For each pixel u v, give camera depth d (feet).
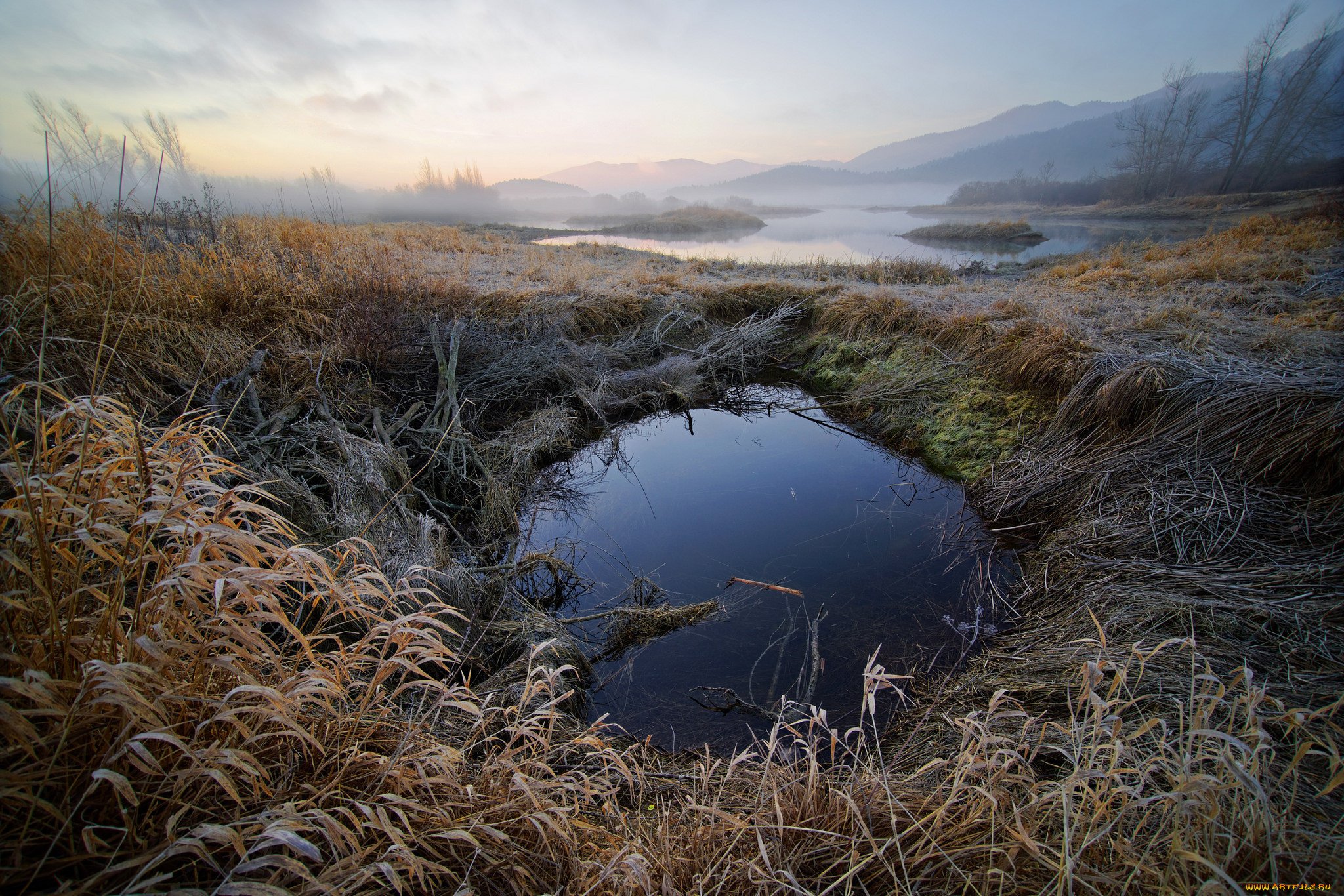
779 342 31.40
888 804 6.18
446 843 5.32
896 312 28.37
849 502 18.70
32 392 11.18
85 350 13.16
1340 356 16.17
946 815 5.91
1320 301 22.94
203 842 3.97
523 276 34.47
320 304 20.98
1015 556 15.10
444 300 26.03
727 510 18.58
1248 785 4.97
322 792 5.00
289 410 15.85
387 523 13.46
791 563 15.62
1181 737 5.94
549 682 7.42
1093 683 5.97
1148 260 39.04
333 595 6.53
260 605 5.96
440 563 12.53
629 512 18.49
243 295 18.65
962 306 27.48
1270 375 14.89
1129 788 5.31
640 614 13.19
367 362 20.01
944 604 13.58
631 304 30.94
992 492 17.42
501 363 22.68
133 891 3.71
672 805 7.77
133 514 5.56
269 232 28.60
